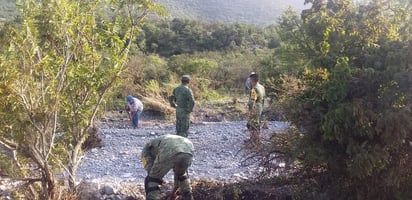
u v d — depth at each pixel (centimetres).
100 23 696
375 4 721
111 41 692
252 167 962
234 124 1727
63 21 625
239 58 3653
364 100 640
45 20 621
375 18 717
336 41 707
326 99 649
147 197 652
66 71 641
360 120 616
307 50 758
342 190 702
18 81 566
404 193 673
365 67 674
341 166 673
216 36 5069
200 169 991
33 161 664
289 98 707
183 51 4834
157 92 2228
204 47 4950
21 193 667
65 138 693
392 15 727
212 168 1001
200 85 2609
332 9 761
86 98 686
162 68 2938
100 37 683
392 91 632
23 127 594
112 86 714
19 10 626
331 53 700
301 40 762
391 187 673
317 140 678
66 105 667
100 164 1088
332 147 670
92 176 955
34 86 601
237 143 1299
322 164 693
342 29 718
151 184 652
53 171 688
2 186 723
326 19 721
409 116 607
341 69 642
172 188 774
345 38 705
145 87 2291
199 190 775
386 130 614
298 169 747
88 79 660
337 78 643
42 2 624
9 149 613
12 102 565
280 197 755
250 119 1038
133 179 927
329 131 637
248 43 5109
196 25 5206
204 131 1548
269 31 5303
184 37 4994
